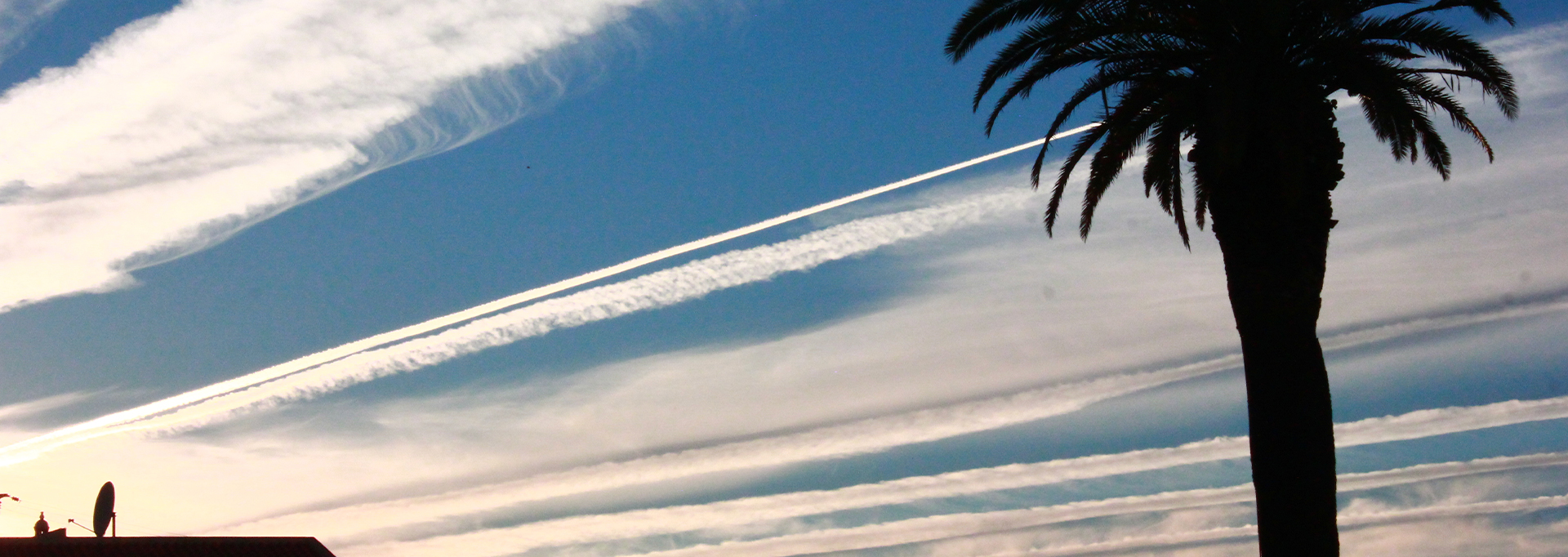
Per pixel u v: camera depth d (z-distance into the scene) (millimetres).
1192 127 15055
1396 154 15188
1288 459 13766
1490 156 14906
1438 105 14852
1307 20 13977
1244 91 13477
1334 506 13805
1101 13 15086
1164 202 16688
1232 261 14594
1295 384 13914
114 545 17406
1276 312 14086
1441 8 14273
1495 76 13953
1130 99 15398
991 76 16391
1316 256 14164
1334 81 14539
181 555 17625
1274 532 13758
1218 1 14141
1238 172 14453
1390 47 14711
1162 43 15164
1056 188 16484
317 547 18812
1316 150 14109
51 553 16703
